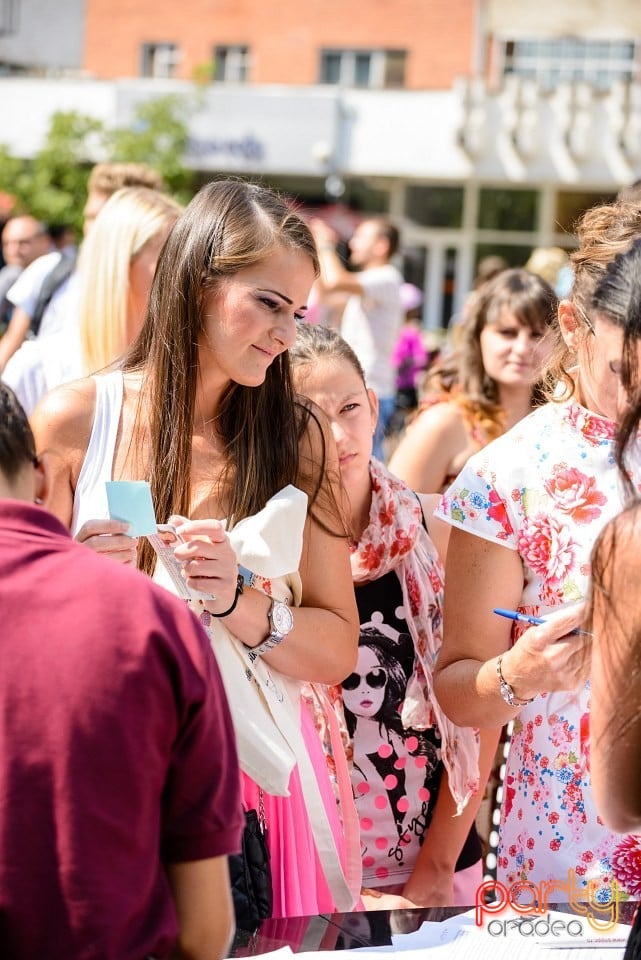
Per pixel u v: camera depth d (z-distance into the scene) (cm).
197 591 218
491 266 780
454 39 2438
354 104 2292
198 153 2309
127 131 2247
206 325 233
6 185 2200
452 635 235
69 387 242
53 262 521
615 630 156
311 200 2367
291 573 241
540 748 224
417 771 271
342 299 877
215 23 2545
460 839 270
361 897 265
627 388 192
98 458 235
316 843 236
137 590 149
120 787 142
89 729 141
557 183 2242
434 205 2342
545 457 226
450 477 428
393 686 271
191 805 151
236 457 240
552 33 2377
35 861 139
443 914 209
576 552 222
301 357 282
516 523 227
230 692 224
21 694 142
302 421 250
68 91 2358
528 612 230
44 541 152
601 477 221
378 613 275
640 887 216
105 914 139
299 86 2317
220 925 157
